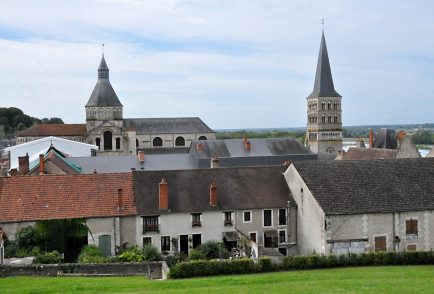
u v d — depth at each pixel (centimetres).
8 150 9788
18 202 5044
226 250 5078
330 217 4953
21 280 3775
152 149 12912
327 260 4238
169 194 5388
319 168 5469
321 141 13150
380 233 5088
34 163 7881
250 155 10875
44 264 4103
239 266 4019
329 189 5216
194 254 4941
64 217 4981
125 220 5122
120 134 12312
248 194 5553
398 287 3011
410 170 5566
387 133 10731
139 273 4159
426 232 5219
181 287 3288
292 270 4128
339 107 13162
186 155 9869
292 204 5525
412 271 3900
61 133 12369
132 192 5325
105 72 12388
